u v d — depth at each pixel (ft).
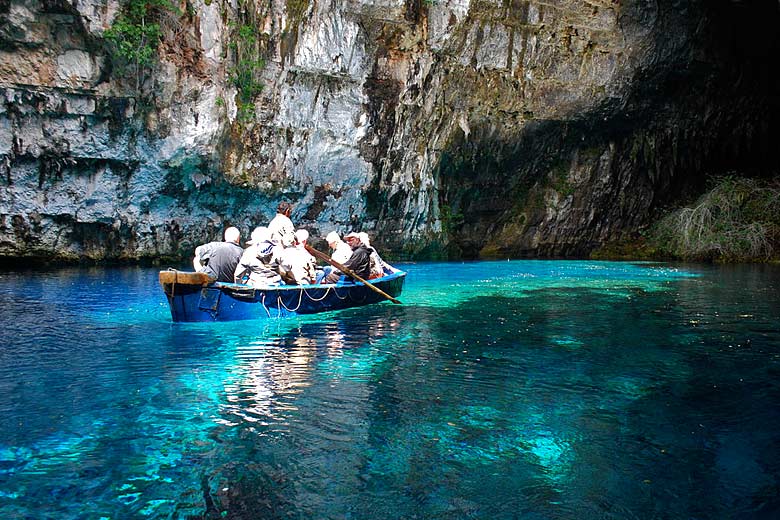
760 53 66.18
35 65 41.27
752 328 23.98
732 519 9.55
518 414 13.96
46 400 14.61
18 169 43.70
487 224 66.90
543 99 60.49
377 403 14.61
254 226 53.47
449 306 29.43
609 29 58.39
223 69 46.39
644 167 69.36
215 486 10.46
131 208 47.75
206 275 23.20
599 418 13.74
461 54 55.31
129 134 45.06
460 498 10.14
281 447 12.01
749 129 72.23
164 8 43.42
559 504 9.99
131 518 9.43
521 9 55.62
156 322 24.20
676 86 65.16
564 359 18.95
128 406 14.21
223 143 47.83
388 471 11.08
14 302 28.94
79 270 43.93
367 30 51.08
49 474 10.81
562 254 69.82
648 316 26.84
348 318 25.86
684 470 11.19
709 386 16.19
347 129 53.01
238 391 15.38
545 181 67.46
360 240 29.53
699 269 52.16
